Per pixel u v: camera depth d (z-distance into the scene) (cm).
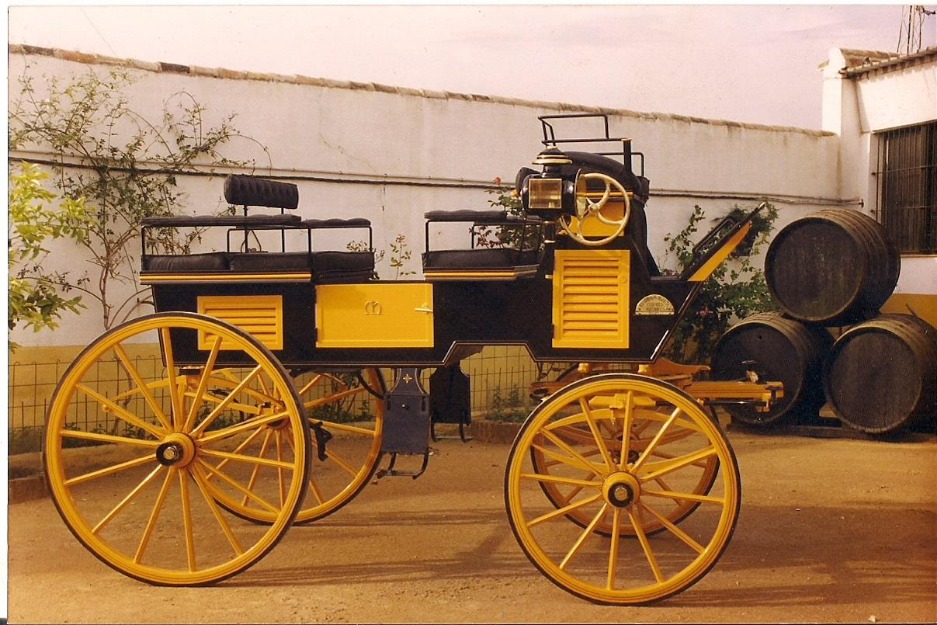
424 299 448
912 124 1025
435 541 526
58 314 672
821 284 847
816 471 703
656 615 405
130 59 762
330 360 456
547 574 422
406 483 670
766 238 1061
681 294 431
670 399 415
